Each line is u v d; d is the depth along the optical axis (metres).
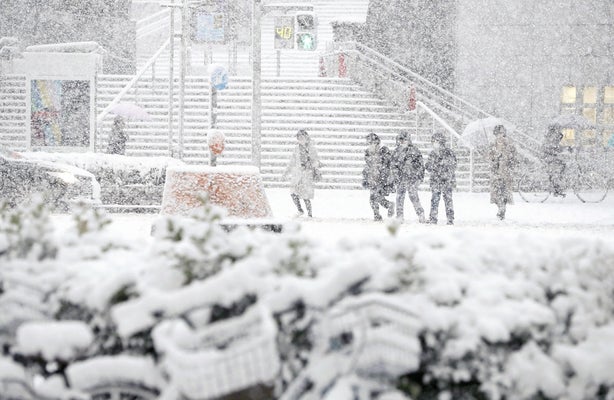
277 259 7.47
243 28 83.25
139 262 7.94
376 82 70.94
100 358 6.73
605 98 77.69
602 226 40.97
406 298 7.02
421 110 68.19
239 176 30.12
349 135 66.62
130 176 44.72
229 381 5.92
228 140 65.88
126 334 6.50
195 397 5.91
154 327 6.88
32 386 6.96
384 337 6.54
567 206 56.03
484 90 78.44
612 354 7.09
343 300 6.71
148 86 68.69
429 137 67.50
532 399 7.17
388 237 8.62
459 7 78.62
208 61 77.25
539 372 7.04
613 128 77.12
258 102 47.47
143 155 64.06
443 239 9.05
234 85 69.50
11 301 7.10
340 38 82.88
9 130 67.25
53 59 65.69
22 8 77.19
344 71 72.44
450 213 41.72
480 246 8.51
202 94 69.25
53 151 65.56
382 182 42.09
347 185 62.97
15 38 71.44
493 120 56.78
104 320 7.05
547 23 77.75
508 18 78.12
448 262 7.89
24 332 6.67
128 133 65.25
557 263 8.04
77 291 7.10
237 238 7.84
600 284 7.94
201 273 7.20
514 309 7.22
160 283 7.16
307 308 6.67
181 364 5.92
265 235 8.66
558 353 7.22
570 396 7.10
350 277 6.46
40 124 65.94
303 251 7.75
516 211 51.00
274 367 6.04
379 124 68.06
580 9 77.44
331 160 64.56
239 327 6.46
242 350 5.91
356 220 42.06
